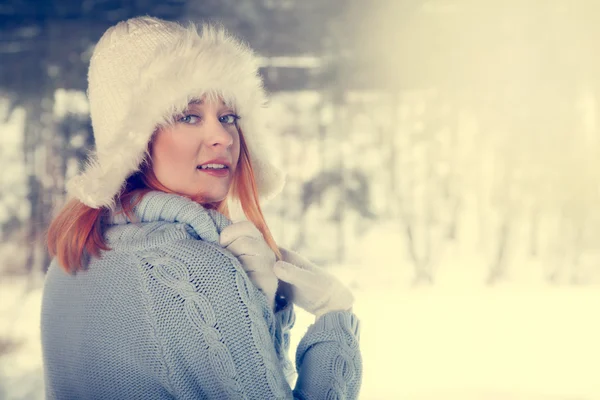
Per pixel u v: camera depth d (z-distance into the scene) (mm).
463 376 4477
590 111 7672
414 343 5230
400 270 7488
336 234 7812
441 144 7809
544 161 7773
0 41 6949
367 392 4172
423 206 7852
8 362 4844
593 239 7762
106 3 6863
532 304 6465
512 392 4164
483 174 7824
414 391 4188
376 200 7887
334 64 7359
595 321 5852
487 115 7727
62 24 6926
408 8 7328
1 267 7035
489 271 7469
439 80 7566
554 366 4695
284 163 7797
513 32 7473
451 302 6535
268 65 7199
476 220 7840
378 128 7801
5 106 7102
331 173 7836
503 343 5234
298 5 7121
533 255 7715
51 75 7043
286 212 7828
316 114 7797
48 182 7082
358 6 7254
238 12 6984
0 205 7109
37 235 7055
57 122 7105
